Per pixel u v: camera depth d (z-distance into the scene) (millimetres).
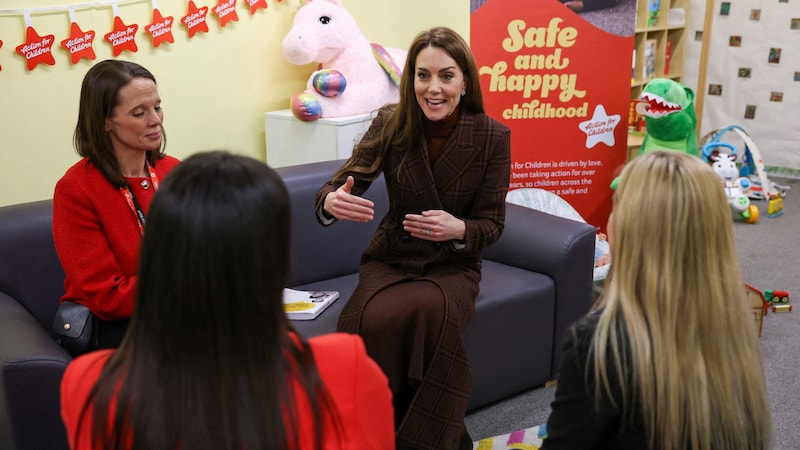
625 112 3838
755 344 1175
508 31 3574
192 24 3133
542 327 2584
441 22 4145
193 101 3236
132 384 832
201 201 828
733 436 1142
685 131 4047
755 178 5156
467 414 2516
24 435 1711
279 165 3514
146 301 843
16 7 2641
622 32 3729
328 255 2646
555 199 3369
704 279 1107
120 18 2902
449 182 2240
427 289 2148
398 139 2230
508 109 3674
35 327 1905
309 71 3674
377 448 929
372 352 2104
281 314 874
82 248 1919
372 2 3754
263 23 3420
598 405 1129
